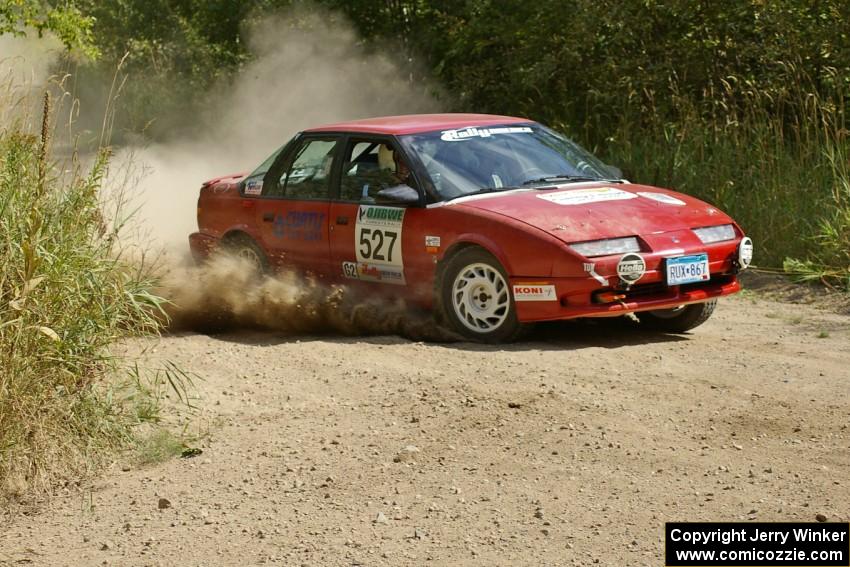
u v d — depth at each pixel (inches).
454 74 1573.6
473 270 714.8
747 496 444.1
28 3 1311.5
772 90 1171.3
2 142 536.4
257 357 687.7
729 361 656.4
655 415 547.5
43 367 496.1
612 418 541.6
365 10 1755.7
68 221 528.4
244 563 403.5
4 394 475.8
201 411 583.2
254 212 858.1
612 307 671.8
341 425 552.1
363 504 453.7
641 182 1190.9
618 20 1326.3
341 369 650.8
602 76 1355.8
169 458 518.3
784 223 1024.2
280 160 856.3
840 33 1201.4
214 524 441.1
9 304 479.8
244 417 574.2
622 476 470.9
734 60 1290.6
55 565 409.7
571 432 523.5
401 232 749.9
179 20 1987.0
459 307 722.8
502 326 701.9
